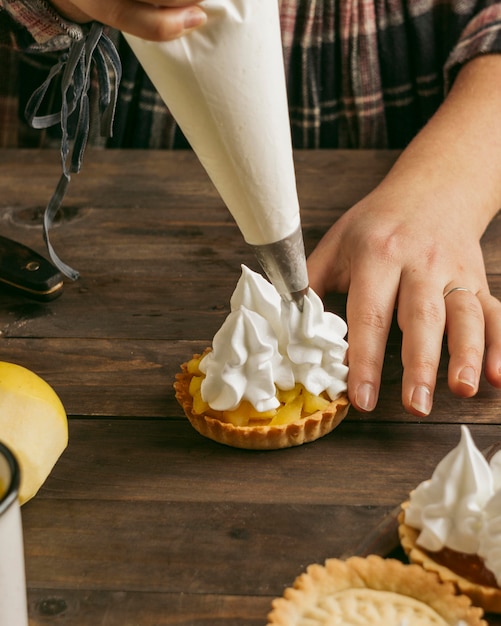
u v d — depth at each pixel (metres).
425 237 0.79
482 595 0.57
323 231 0.88
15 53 1.14
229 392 0.68
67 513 0.64
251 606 0.58
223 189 0.58
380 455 0.67
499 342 0.72
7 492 0.52
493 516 0.59
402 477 0.65
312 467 0.67
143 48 0.54
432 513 0.60
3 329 0.79
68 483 0.66
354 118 1.15
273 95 0.55
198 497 0.65
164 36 0.52
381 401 0.71
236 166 0.57
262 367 0.68
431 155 0.89
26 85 1.16
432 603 0.57
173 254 0.87
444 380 0.73
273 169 0.57
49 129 1.17
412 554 0.59
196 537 0.62
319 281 0.80
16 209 0.94
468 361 0.70
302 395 0.69
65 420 0.66
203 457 0.68
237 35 0.53
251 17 0.54
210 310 0.80
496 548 0.57
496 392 0.71
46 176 0.99
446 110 0.96
